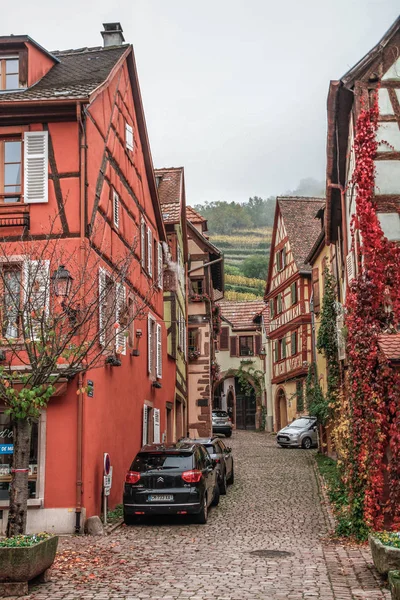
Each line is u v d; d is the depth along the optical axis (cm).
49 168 1371
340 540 1167
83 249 1332
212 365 3394
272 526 1312
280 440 3061
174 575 901
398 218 1362
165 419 2269
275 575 900
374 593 803
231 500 1659
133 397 1745
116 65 1628
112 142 1617
